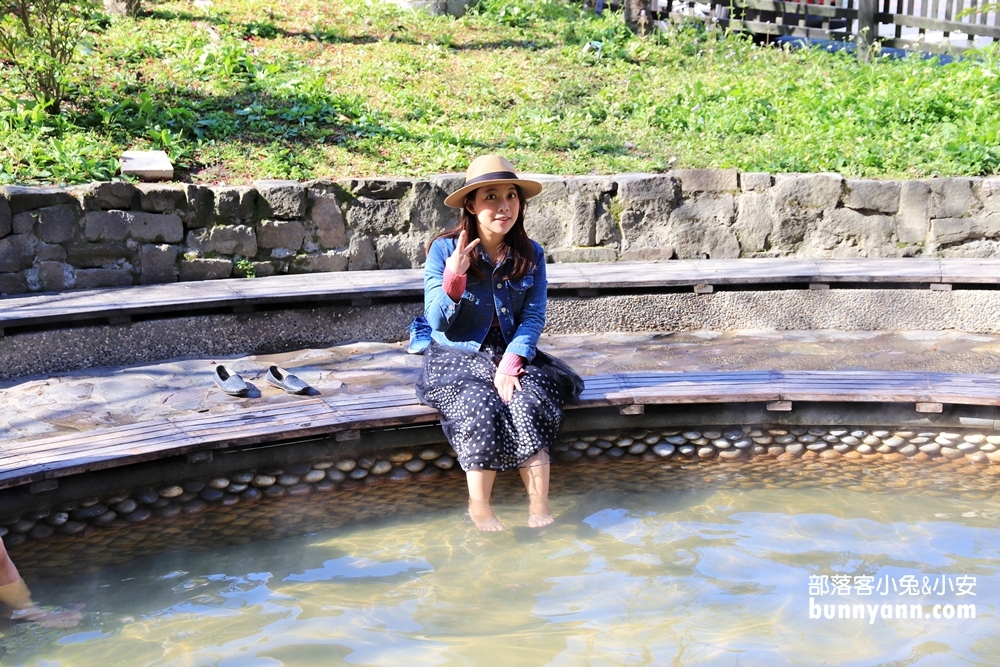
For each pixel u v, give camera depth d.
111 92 7.34
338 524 3.95
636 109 8.27
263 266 6.17
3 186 5.62
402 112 7.84
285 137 7.11
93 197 5.75
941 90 8.43
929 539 3.77
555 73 8.95
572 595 3.35
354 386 4.93
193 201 5.97
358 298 5.72
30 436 4.21
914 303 6.02
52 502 3.83
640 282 5.91
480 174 4.09
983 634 3.09
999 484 4.25
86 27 8.31
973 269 6.05
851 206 6.59
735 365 5.30
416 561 3.62
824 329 6.09
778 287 6.05
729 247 6.67
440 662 2.94
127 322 5.30
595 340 5.88
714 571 3.52
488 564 3.60
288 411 4.34
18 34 6.88
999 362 5.30
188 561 3.63
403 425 4.34
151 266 5.93
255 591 3.41
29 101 6.81
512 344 4.26
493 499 4.19
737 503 4.11
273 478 4.21
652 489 4.25
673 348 5.67
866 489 4.22
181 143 6.76
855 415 4.61
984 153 6.91
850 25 10.80
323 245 6.27
